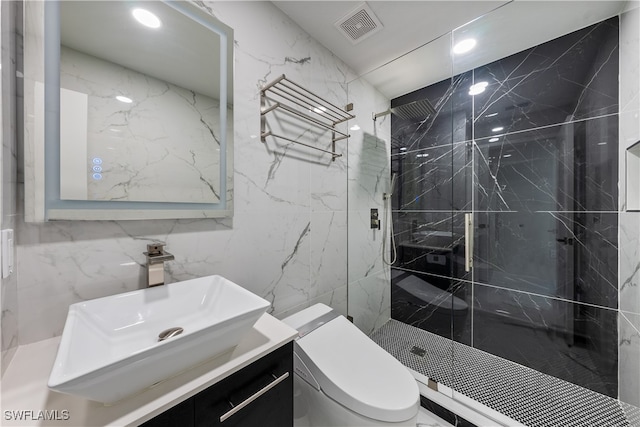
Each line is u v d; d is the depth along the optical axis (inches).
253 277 46.9
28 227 26.0
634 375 48.0
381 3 49.7
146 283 33.9
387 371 39.7
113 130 30.8
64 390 15.9
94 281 30.0
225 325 22.9
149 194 33.7
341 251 68.3
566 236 59.2
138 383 20.0
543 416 48.5
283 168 52.2
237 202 43.9
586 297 56.8
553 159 60.4
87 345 23.4
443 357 67.7
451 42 60.7
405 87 78.4
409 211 82.7
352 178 71.0
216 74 40.5
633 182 48.3
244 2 44.8
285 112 52.4
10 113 24.3
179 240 37.1
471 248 71.9
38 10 26.5
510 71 65.6
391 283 85.2
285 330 32.2
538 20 54.1
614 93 52.6
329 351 41.9
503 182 67.3
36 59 26.2
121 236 31.9
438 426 48.7
